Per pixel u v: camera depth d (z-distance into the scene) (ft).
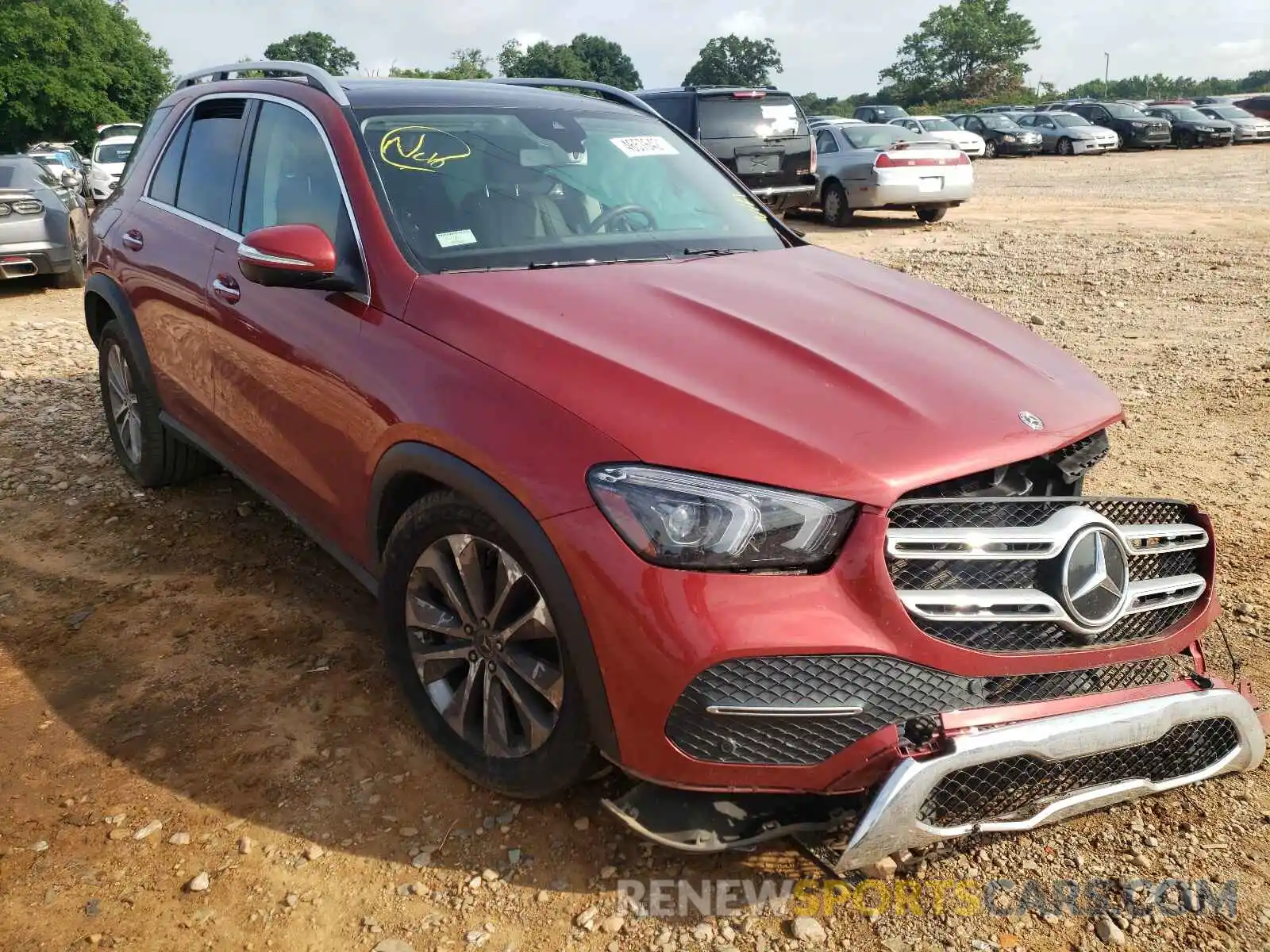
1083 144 101.76
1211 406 19.24
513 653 8.05
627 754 7.25
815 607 6.89
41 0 179.63
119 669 10.80
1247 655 10.76
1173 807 8.75
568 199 11.21
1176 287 30.45
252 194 11.93
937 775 6.86
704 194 12.56
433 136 11.04
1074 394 8.51
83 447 17.43
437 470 8.08
